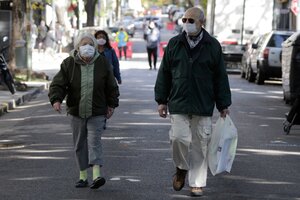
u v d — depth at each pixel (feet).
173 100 60.70
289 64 129.90
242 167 75.31
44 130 102.73
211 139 61.67
